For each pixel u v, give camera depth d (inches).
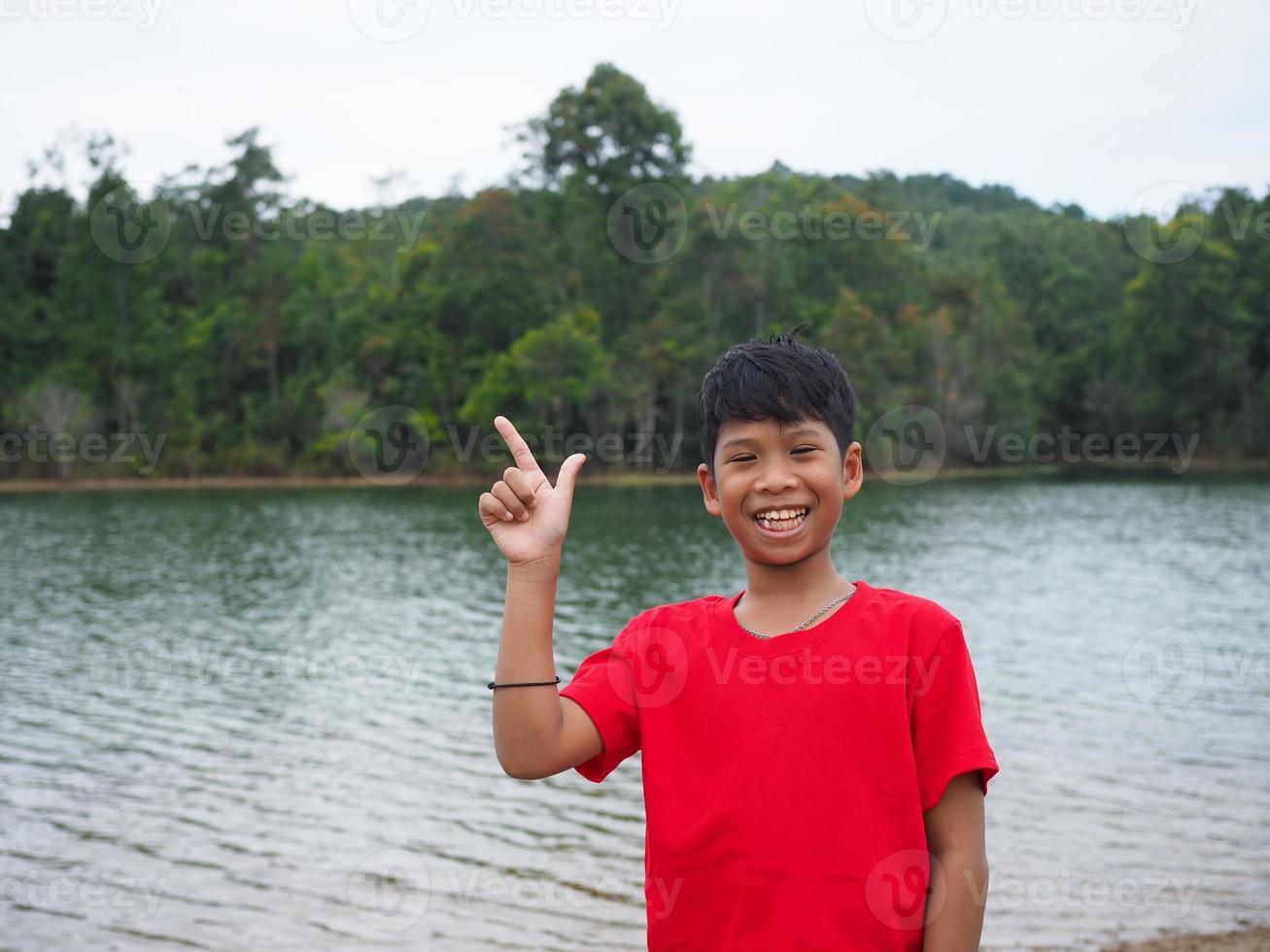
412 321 2512.3
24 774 462.3
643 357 2393.0
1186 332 2775.6
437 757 482.0
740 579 1050.7
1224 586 1016.9
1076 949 282.0
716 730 71.7
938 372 2596.0
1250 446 2760.8
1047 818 394.3
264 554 1288.1
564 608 880.3
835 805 69.1
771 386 74.3
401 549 1333.7
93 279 2598.4
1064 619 845.8
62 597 980.6
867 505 1904.5
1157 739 499.5
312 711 567.5
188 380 2588.6
